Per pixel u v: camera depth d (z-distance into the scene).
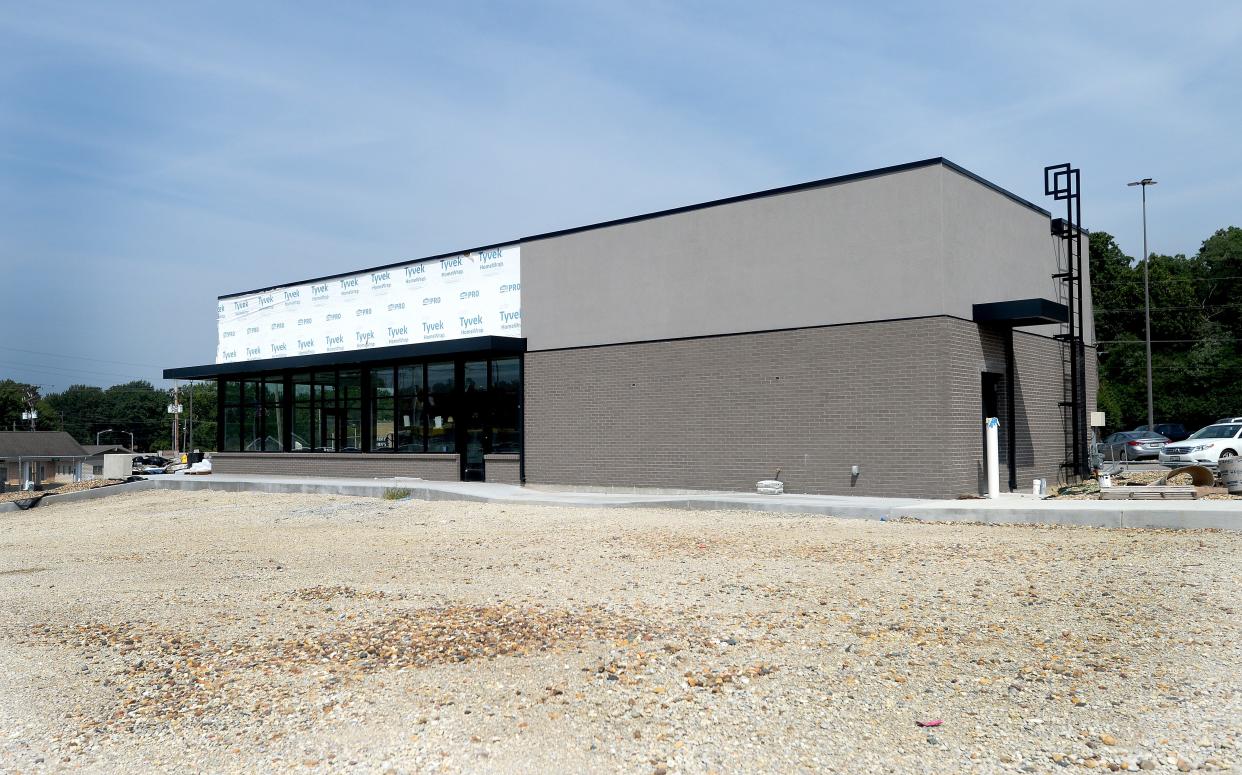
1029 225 20.81
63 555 14.66
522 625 7.98
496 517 16.81
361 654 7.40
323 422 28.81
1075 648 6.61
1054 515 13.12
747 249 19.31
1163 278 52.69
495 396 24.06
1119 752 4.91
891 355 17.27
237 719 6.12
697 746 5.28
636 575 10.17
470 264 24.78
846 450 17.73
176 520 19.25
